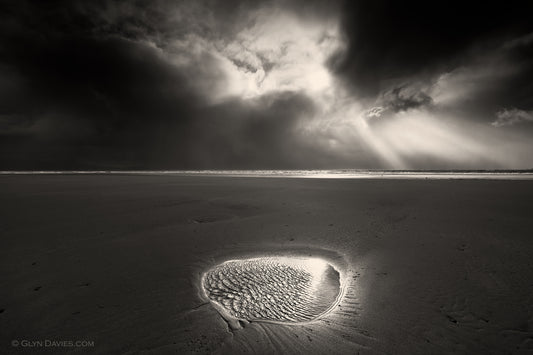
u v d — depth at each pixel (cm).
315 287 492
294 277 534
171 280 509
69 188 2348
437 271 547
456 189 2055
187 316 388
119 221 1006
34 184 2870
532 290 457
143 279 511
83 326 357
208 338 338
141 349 314
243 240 779
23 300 423
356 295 459
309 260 627
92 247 700
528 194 1670
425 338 339
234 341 333
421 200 1514
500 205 1291
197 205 1377
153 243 743
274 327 366
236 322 378
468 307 410
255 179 3703
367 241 765
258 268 577
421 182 2822
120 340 330
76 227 910
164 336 339
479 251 656
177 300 434
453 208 1242
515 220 970
